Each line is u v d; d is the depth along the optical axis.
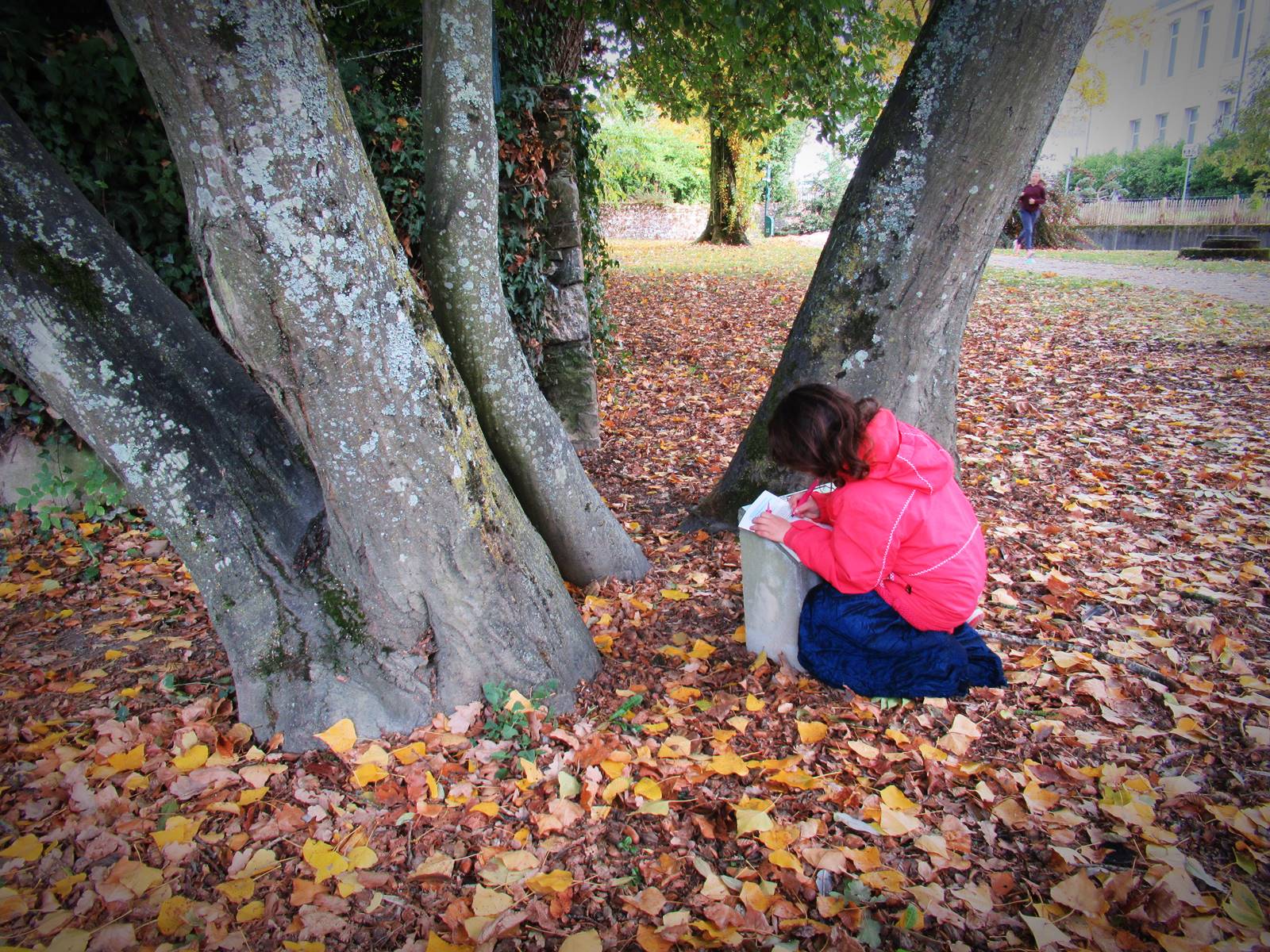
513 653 2.73
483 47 2.90
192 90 1.95
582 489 3.59
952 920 1.93
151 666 3.12
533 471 3.36
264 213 2.06
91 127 4.22
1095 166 32.66
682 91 8.65
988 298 12.37
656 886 2.06
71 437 4.48
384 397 2.34
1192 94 32.44
